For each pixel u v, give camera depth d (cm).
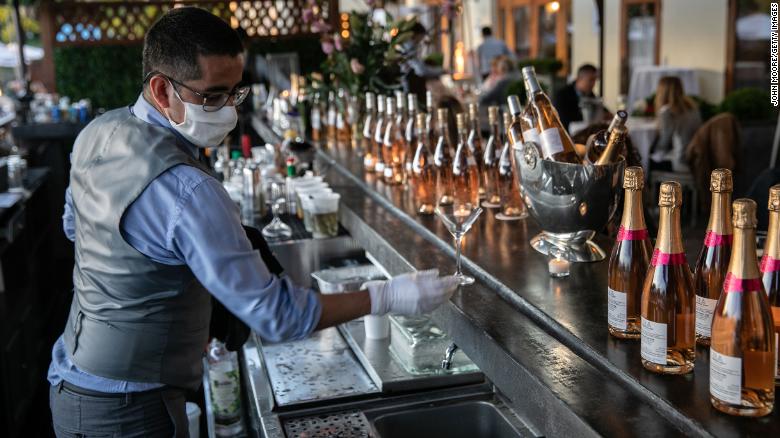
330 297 148
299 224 345
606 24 1148
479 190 277
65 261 691
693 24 991
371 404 218
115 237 156
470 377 225
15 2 835
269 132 575
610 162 191
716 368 117
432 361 229
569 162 197
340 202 309
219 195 150
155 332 166
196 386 180
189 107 157
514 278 183
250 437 271
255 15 1032
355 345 253
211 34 154
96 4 990
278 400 222
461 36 1142
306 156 457
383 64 448
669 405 120
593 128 247
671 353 129
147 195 152
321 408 217
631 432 117
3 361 348
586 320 155
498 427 210
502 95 861
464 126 259
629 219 144
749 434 111
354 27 450
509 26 1451
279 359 256
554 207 192
